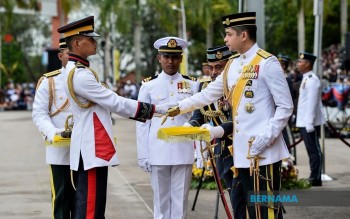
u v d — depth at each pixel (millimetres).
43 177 14180
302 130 12641
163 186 8727
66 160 8352
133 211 10547
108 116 7363
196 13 54000
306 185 12188
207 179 12125
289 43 63906
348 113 23359
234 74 7016
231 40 6957
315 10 13906
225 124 7102
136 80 54250
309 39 57000
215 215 9555
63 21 47844
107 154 7207
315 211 10188
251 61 6895
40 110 8445
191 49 67312
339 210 10250
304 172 14484
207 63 8938
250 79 6848
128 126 31156
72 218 8422
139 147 8742
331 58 45531
